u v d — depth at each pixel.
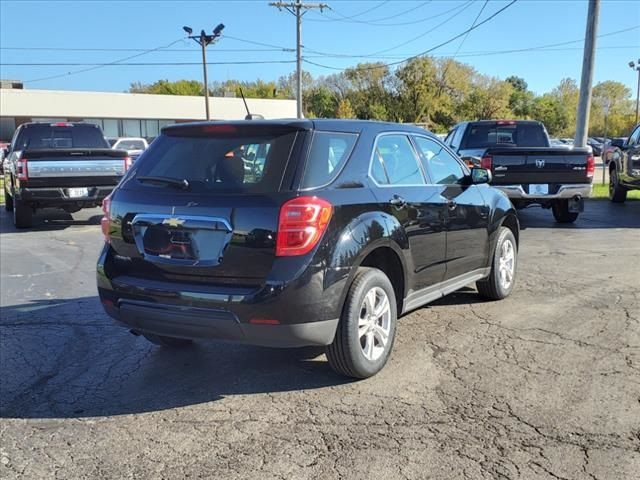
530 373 4.34
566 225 11.47
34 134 13.84
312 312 3.76
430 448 3.36
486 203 5.84
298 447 3.43
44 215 14.17
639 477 3.04
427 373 4.38
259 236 3.72
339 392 4.12
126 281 4.19
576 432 3.49
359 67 77.94
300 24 41.06
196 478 3.15
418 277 4.79
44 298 6.79
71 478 3.19
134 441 3.56
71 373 4.62
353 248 3.96
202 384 4.36
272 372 4.52
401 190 4.64
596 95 90.62
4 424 3.81
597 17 16.20
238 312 3.73
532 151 10.44
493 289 6.11
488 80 78.75
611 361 4.52
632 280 6.96
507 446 3.36
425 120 77.00
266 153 3.98
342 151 4.26
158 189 4.20
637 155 13.34
